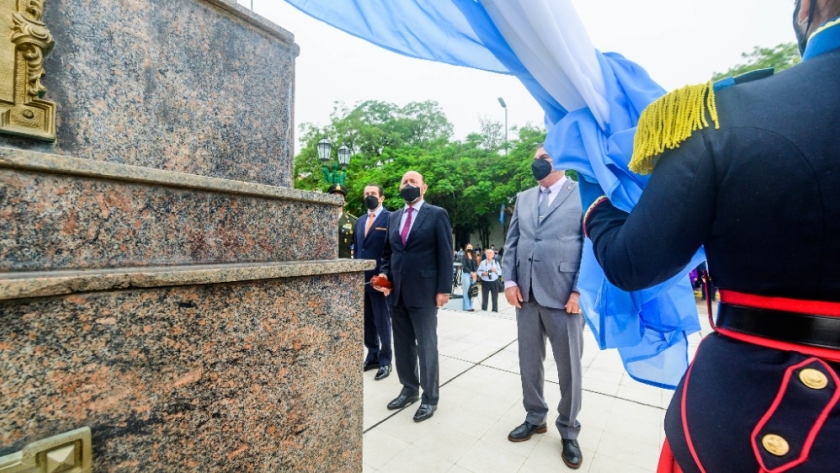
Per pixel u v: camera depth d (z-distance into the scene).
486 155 22.08
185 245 1.01
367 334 3.85
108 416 0.81
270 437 1.12
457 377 3.51
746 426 0.63
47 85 0.92
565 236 2.27
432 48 1.31
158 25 1.11
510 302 2.51
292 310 1.17
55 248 0.81
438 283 2.77
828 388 0.57
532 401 2.45
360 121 24.91
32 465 0.70
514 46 1.09
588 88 1.02
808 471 0.56
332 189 5.37
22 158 0.75
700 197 0.67
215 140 1.24
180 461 0.92
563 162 1.10
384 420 2.69
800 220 0.59
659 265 0.71
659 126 0.72
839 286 0.58
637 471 2.11
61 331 0.75
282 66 1.45
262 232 1.20
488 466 2.15
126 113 1.05
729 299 0.73
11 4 0.87
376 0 1.27
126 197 0.91
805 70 0.64
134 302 0.84
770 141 0.60
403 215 2.98
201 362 0.96
